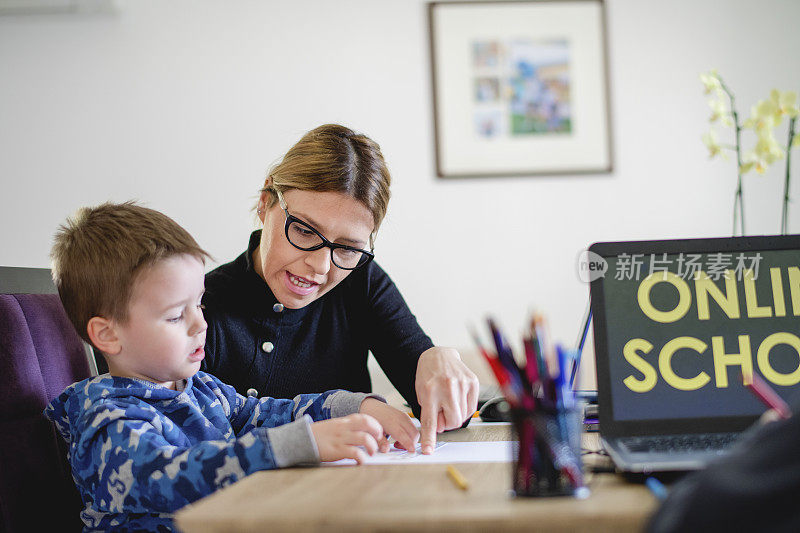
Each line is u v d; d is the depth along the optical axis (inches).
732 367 33.4
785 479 16.4
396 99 115.1
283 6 114.7
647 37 115.6
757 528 16.6
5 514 36.5
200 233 114.1
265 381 54.9
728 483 17.2
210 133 114.3
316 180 47.0
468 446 37.2
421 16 115.2
